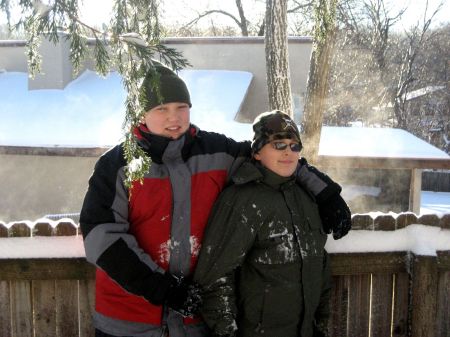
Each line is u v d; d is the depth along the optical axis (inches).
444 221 107.7
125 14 76.6
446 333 110.1
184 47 513.0
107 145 355.9
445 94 1135.0
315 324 91.2
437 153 358.6
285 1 256.7
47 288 100.3
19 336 100.9
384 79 1025.5
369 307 108.7
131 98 65.1
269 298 83.2
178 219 80.3
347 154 345.7
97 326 82.4
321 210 89.4
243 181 83.1
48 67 468.1
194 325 82.7
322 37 108.3
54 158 378.3
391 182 371.2
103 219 76.6
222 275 81.6
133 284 74.8
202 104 445.7
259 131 84.4
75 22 69.8
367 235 106.3
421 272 104.3
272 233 83.7
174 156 81.5
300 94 498.9
